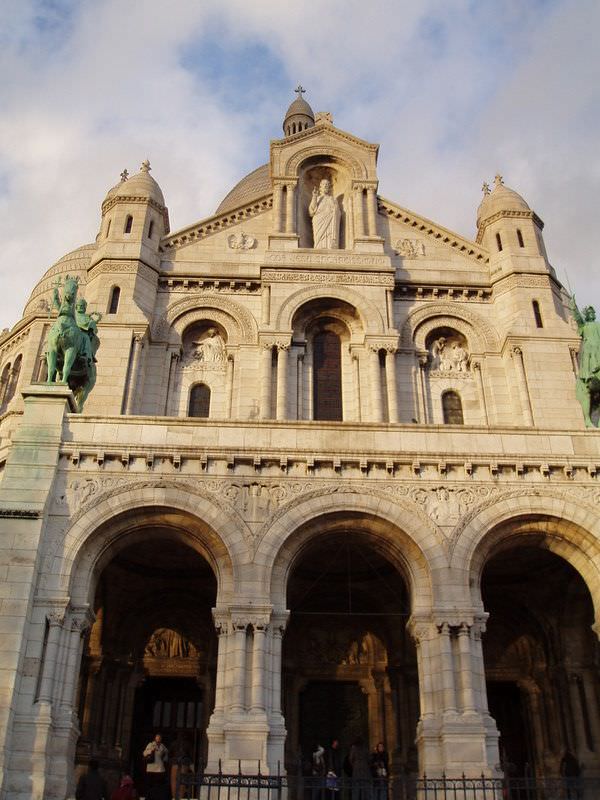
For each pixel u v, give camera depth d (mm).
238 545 22484
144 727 28156
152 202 37156
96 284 34562
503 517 23297
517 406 32688
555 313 34688
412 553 23047
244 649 21250
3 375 43406
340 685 28750
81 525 22578
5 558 21641
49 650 20938
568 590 26859
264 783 19203
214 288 35750
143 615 28625
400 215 38312
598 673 26312
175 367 34125
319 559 26641
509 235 36812
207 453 23672
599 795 21484
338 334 35375
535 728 27609
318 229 37531
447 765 20016
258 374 33594
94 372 27516
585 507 23547
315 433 24375
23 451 23422
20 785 19125
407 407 33344
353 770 24375
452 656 21453
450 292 36094
